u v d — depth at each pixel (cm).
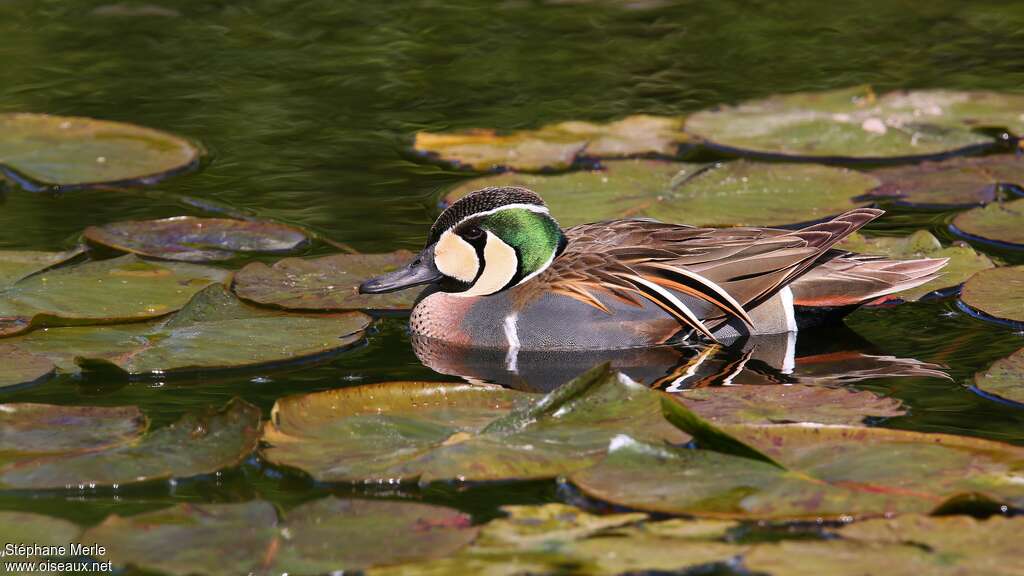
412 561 768
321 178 1658
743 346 1224
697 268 1244
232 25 2280
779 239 1251
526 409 963
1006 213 1459
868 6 2392
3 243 1404
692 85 2008
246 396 1062
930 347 1172
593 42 2216
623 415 970
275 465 912
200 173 1667
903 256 1343
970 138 1747
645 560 765
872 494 838
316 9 2386
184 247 1398
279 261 1347
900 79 1997
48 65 2066
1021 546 766
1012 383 1050
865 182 1570
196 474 896
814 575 737
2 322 1166
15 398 1044
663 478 866
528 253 1272
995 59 2078
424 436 945
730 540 793
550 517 828
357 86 2008
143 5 2384
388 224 1495
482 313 1252
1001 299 1238
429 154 1742
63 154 1698
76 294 1236
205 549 784
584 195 1554
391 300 1337
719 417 985
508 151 1738
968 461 878
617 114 1884
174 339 1157
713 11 2384
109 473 891
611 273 1254
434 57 2139
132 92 1962
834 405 1012
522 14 2366
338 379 1112
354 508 830
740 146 1744
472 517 839
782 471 870
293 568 763
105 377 1096
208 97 1955
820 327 1263
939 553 759
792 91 1959
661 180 1594
